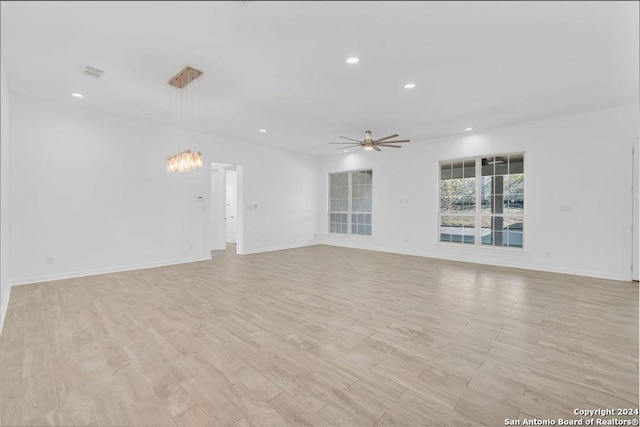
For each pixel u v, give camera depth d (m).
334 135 6.78
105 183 5.23
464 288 4.36
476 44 2.92
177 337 2.73
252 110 4.96
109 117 5.25
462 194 6.70
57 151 4.71
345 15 2.47
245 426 1.64
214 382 2.04
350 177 9.02
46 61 3.25
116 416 1.72
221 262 6.44
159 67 3.40
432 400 1.86
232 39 2.83
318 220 9.70
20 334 2.78
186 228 6.40
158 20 2.52
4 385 2.00
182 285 4.52
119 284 4.55
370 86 3.95
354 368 2.22
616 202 4.85
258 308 3.51
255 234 7.88
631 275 4.74
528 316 3.25
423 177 7.18
